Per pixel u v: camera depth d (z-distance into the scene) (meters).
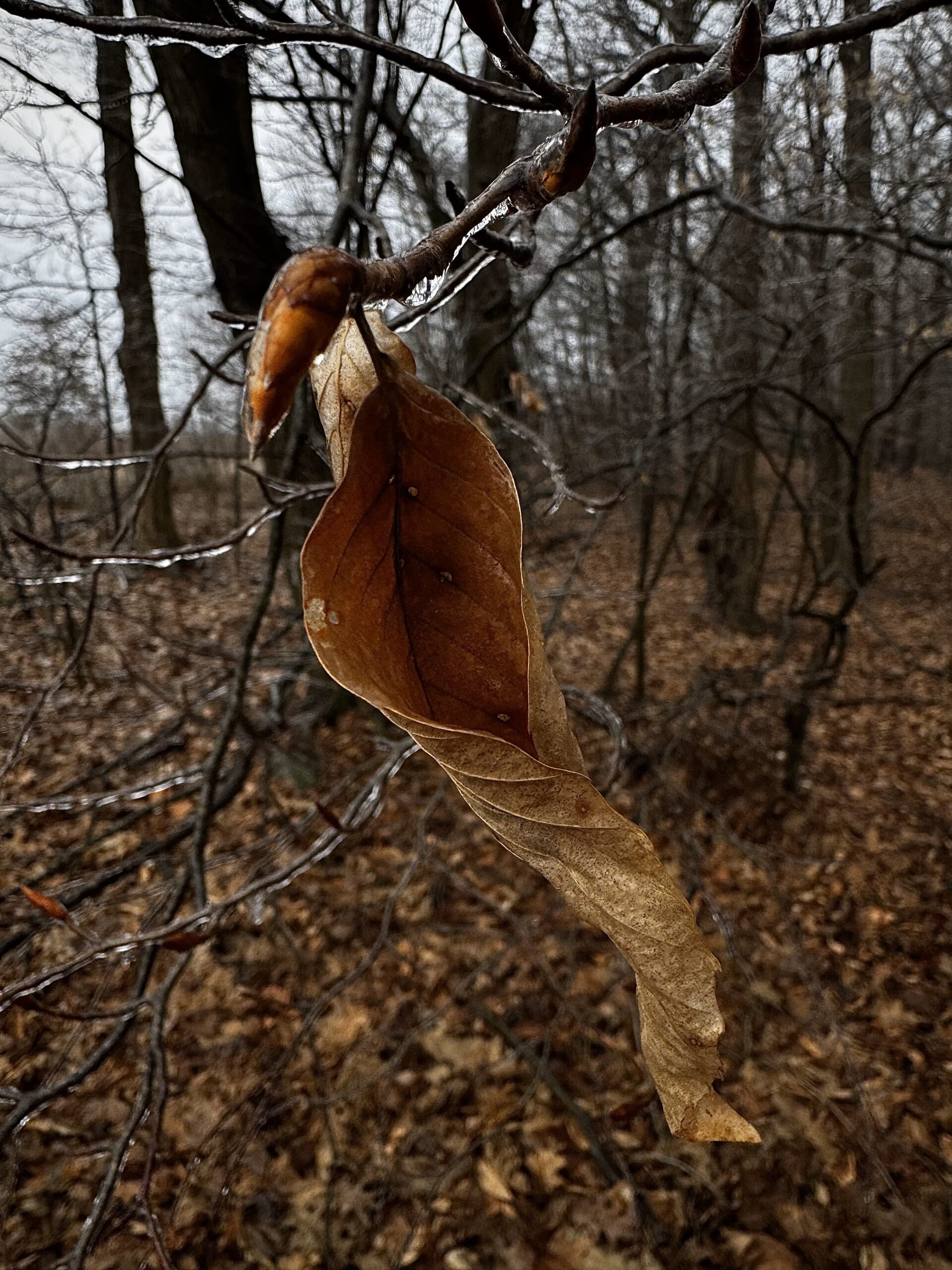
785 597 12.41
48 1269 3.23
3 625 8.95
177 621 8.98
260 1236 3.47
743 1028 4.49
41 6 0.79
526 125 5.15
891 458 17.56
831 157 4.51
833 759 7.29
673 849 5.73
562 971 4.82
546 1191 3.68
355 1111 4.02
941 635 10.65
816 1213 3.56
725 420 5.81
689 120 0.63
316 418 3.27
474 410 4.38
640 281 7.20
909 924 5.29
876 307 6.93
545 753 0.50
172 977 1.99
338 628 0.44
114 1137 3.75
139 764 6.23
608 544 14.25
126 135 4.19
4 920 4.77
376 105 4.14
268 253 4.99
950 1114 3.99
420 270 0.39
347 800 6.05
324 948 4.92
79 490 11.75
